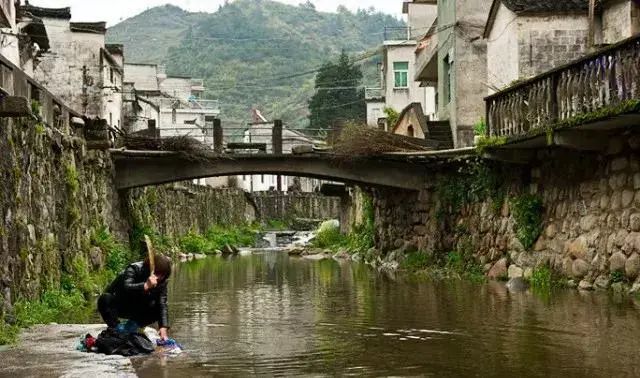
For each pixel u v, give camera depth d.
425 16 48.84
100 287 19.33
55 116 17.09
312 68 121.19
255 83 114.94
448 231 25.05
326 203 76.00
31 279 13.85
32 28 27.77
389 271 26.16
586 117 14.26
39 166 14.97
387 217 30.72
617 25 20.91
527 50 22.36
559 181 18.20
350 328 12.33
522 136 17.03
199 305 16.09
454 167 24.61
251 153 26.31
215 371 8.97
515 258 19.84
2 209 11.95
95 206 21.72
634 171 15.02
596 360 9.26
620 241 15.38
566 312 13.32
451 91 29.20
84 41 38.62
